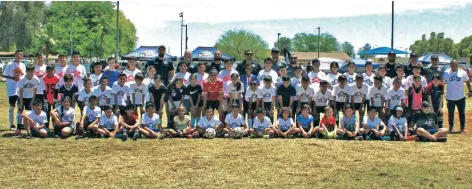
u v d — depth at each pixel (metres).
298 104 14.39
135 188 8.47
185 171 9.62
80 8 78.38
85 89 14.12
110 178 9.10
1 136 13.45
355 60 45.59
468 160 10.70
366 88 14.39
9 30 60.28
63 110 13.52
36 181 8.89
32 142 12.56
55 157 10.84
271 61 15.04
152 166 10.02
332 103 14.45
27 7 62.78
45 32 73.50
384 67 14.96
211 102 14.29
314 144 12.45
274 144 12.43
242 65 15.43
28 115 13.43
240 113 14.34
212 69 14.31
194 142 12.72
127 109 13.52
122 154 11.16
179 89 14.26
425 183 8.83
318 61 15.23
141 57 41.31
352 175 9.36
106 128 13.46
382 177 9.23
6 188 8.43
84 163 10.28
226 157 10.88
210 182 8.84
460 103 14.97
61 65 14.80
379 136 13.35
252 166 10.05
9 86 14.55
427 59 36.97
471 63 74.88
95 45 78.25
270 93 14.33
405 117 14.18
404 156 11.07
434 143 12.79
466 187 8.58
